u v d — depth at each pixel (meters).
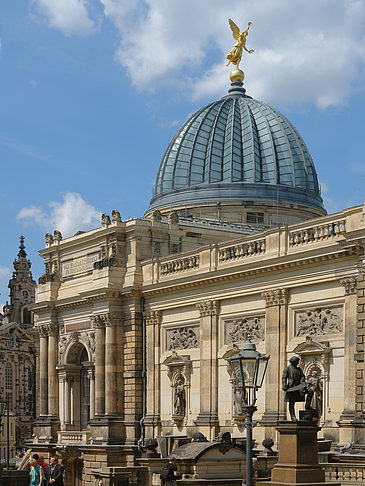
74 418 95.38
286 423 45.62
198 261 78.94
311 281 66.69
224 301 75.88
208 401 75.62
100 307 87.88
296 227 68.75
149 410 83.38
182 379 80.12
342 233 62.03
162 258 83.31
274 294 69.69
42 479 54.00
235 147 106.62
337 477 56.16
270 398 68.94
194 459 55.62
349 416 61.41
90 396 91.19
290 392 45.84
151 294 84.00
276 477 45.38
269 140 107.25
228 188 103.88
